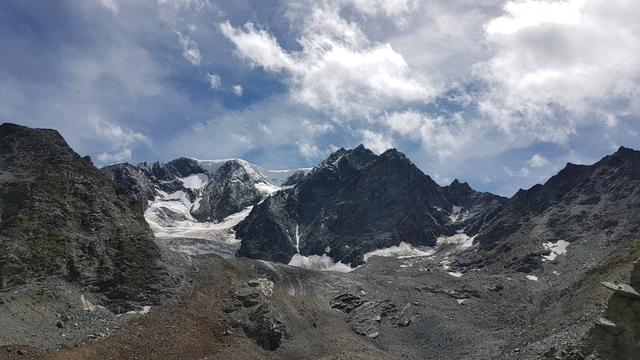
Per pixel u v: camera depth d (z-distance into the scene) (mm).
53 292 108750
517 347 127188
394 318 167500
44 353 88375
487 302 179375
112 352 100062
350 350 135750
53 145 157750
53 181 136000
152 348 107375
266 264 183250
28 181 133375
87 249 125062
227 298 141625
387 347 151375
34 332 94000
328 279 187000
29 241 117562
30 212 124062
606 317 58062
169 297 130250
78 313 108562
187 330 120438
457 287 189875
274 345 133125
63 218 127812
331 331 149375
